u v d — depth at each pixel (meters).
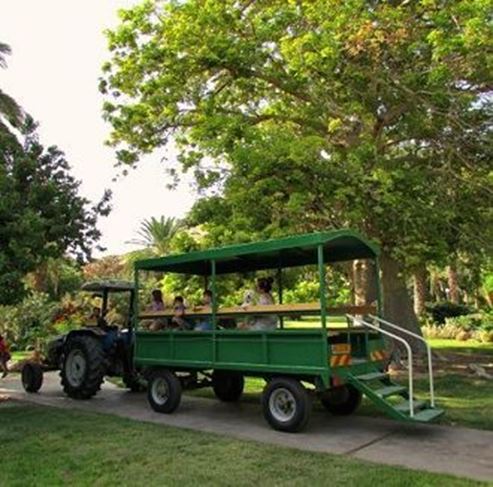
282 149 12.13
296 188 12.35
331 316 8.63
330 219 13.02
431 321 28.95
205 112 15.38
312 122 14.98
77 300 26.61
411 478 5.79
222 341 9.14
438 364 15.13
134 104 16.52
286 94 15.88
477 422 8.54
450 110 13.36
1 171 9.99
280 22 14.22
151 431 8.08
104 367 11.29
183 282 13.44
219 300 13.02
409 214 12.66
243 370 8.80
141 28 16.33
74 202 11.39
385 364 9.20
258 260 10.53
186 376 10.18
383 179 11.81
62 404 10.73
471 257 16.67
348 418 9.02
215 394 11.03
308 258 10.33
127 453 6.86
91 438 7.66
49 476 5.98
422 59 13.31
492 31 11.53
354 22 12.87
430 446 7.20
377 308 9.43
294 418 8.01
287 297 18.28
